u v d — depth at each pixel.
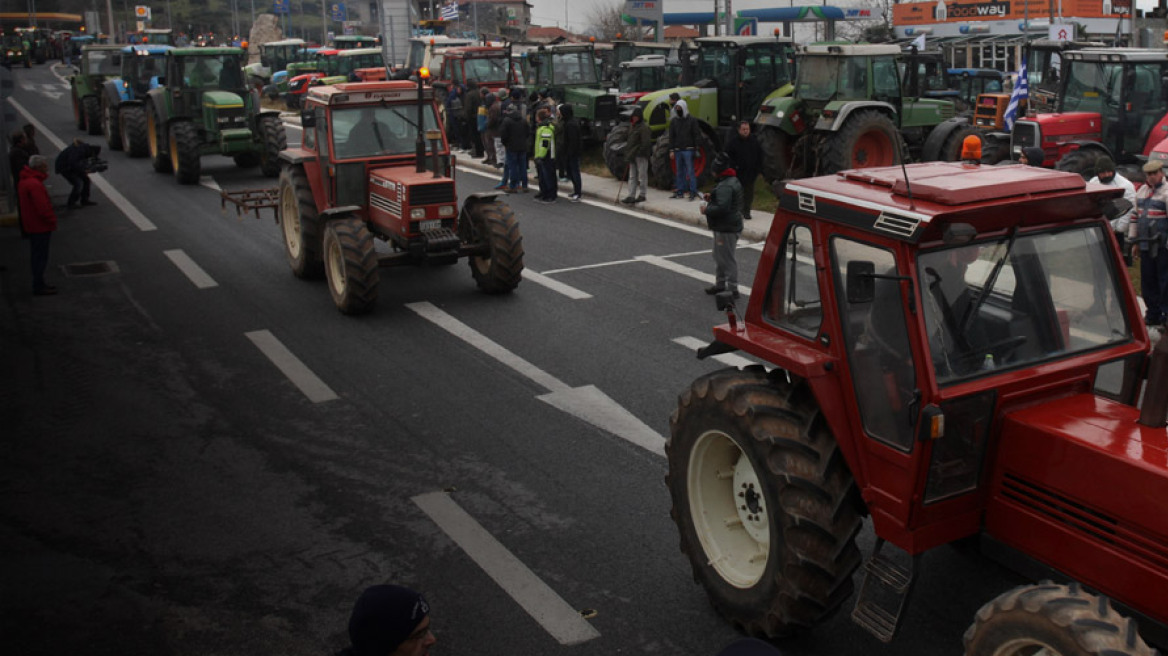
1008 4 40.88
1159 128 16.27
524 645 5.68
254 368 10.53
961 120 18.45
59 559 6.73
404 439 8.61
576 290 13.20
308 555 6.73
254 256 15.68
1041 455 4.58
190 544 6.91
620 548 6.73
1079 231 5.08
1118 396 5.21
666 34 63.06
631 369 10.15
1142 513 4.16
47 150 27.88
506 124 20.42
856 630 5.69
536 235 16.69
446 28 51.34
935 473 4.77
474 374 10.16
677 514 6.04
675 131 18.70
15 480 7.97
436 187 12.09
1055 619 3.89
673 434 6.00
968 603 5.84
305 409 9.36
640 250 15.37
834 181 5.41
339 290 12.42
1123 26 40.34
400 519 7.20
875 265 4.90
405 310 12.54
